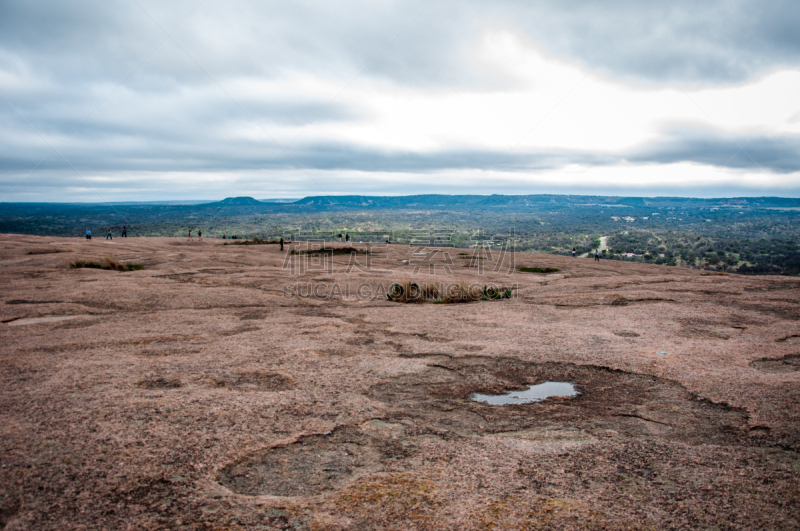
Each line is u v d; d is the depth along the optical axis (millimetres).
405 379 6836
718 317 11180
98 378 6328
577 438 4879
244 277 20141
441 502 3580
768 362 7504
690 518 3381
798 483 3840
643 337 9281
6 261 23062
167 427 4758
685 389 6301
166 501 3502
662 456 4410
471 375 7090
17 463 3920
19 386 5926
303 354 7984
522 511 3455
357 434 4891
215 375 6648
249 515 3369
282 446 4535
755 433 4871
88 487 3623
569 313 12156
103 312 12141
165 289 15664
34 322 10852
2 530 3098
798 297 13539
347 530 3209
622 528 3262
